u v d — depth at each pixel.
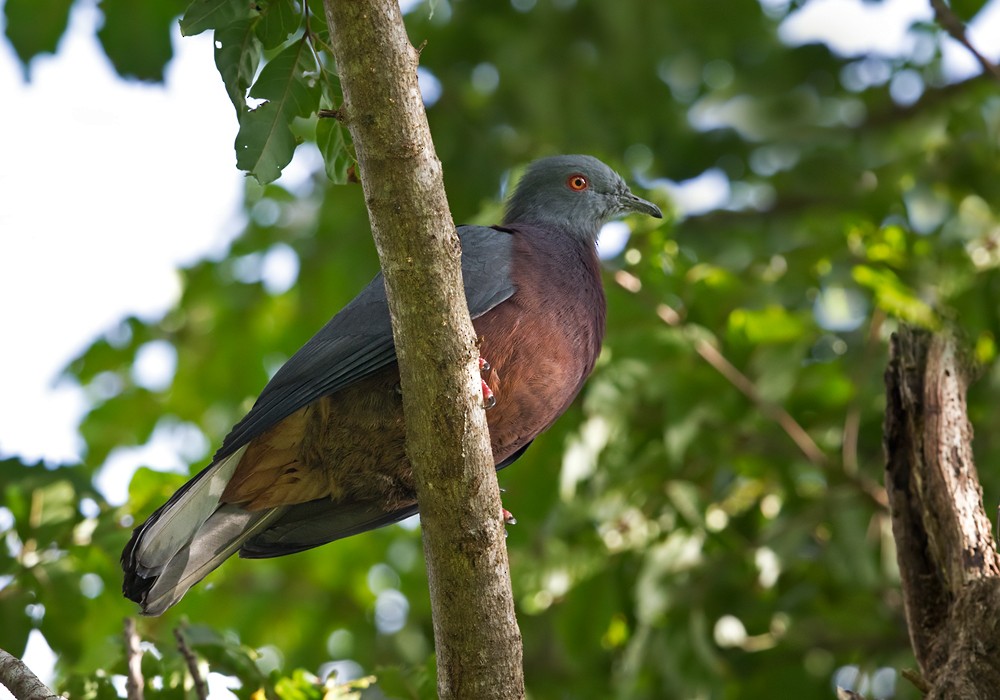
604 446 11.57
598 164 10.93
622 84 15.95
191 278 15.80
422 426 6.52
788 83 15.99
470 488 6.56
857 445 11.98
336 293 15.21
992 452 11.16
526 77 15.66
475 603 6.64
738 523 11.78
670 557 11.19
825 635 11.40
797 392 11.97
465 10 15.88
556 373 8.66
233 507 8.58
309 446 8.44
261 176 7.13
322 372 8.31
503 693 6.73
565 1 15.91
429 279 6.30
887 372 8.09
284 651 14.69
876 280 9.29
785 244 13.42
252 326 15.68
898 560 7.74
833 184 14.94
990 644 6.93
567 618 11.59
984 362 10.15
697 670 10.75
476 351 6.55
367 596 14.96
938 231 12.99
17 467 9.93
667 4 15.80
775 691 11.29
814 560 11.58
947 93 14.70
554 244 9.20
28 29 14.63
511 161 15.46
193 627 8.53
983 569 7.25
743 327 11.47
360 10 5.95
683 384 11.14
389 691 8.62
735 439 11.60
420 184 6.18
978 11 14.99
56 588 9.53
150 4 14.42
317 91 7.04
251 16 6.89
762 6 16.23
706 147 16.02
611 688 12.09
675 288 11.48
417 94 6.13
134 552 7.72
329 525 9.22
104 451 15.88
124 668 8.41
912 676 7.12
